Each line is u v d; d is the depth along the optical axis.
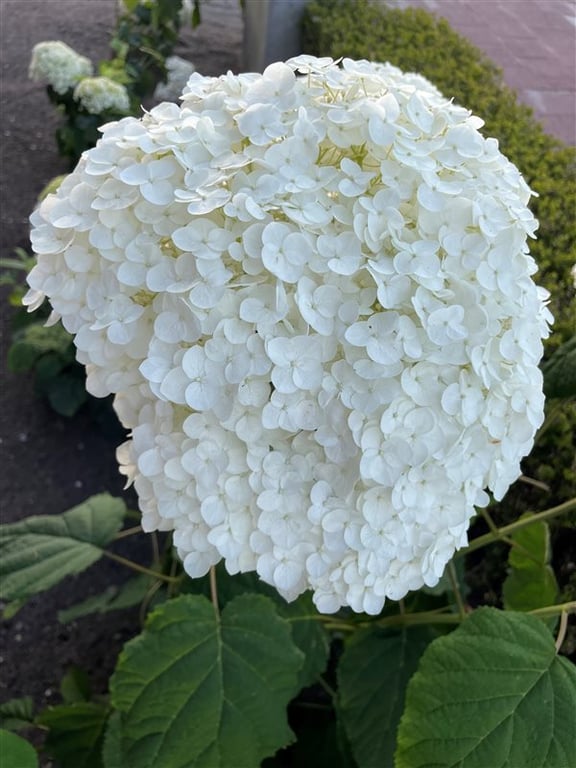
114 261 0.32
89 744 0.57
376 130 0.31
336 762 0.57
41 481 0.94
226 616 0.41
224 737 0.38
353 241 0.30
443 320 0.30
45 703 0.72
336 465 0.32
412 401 0.31
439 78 0.77
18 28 1.71
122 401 0.35
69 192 0.35
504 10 0.78
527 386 0.34
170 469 0.33
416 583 0.36
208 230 0.30
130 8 1.38
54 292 0.34
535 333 0.35
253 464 0.32
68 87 1.26
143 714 0.39
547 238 0.61
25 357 0.96
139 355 0.32
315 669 0.49
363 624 0.51
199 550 0.34
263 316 0.30
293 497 0.32
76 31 1.71
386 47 0.88
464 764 0.34
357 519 0.33
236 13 1.83
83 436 1.00
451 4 0.89
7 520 0.89
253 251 0.30
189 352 0.30
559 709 0.35
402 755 0.35
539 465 0.58
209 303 0.30
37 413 1.02
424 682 0.36
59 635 0.78
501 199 0.33
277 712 0.39
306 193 0.31
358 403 0.30
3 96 1.58
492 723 0.34
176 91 1.52
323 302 0.30
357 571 0.34
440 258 0.32
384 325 0.30
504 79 0.77
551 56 0.71
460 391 0.31
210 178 0.31
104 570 0.85
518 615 0.37
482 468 0.34
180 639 0.40
